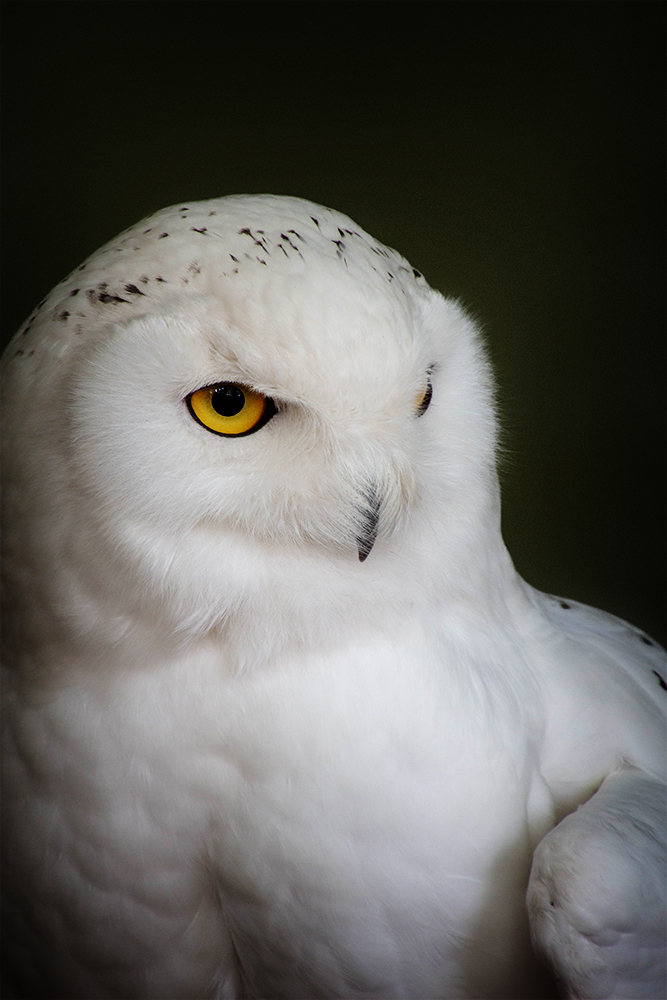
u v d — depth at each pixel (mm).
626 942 2607
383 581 2643
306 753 2639
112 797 2645
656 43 3768
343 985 2650
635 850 2619
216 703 2641
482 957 2645
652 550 3975
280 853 2641
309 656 2641
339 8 3754
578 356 3893
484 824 2643
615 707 2691
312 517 2627
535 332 3889
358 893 2641
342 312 2611
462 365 2668
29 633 2648
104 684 2646
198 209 2643
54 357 2625
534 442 3934
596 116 3805
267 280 2611
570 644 2711
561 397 3920
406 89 3783
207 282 2613
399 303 2627
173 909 2652
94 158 3783
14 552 2643
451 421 2662
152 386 2605
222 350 2605
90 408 2609
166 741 2641
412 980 2648
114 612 2635
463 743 2643
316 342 2607
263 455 2621
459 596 2670
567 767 2678
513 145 3818
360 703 2639
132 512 2617
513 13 3779
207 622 2633
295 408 2615
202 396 2613
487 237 3844
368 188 3814
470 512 2664
